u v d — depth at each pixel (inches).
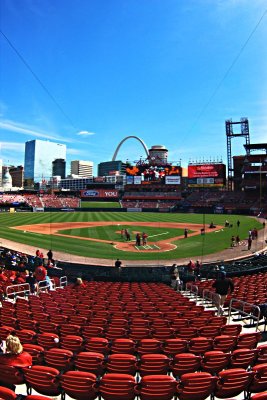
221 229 2287.2
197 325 421.7
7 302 539.2
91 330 384.2
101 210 4163.4
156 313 475.5
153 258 1363.2
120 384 232.4
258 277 874.8
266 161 4057.6
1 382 260.7
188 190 4820.4
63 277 922.1
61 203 4525.1
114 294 668.7
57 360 289.0
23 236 1878.7
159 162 4965.6
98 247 1589.6
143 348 326.6
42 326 396.8
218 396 247.1
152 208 4057.6
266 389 258.1
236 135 4643.2
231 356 288.4
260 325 492.7
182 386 234.2
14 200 4298.7
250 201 3951.8
